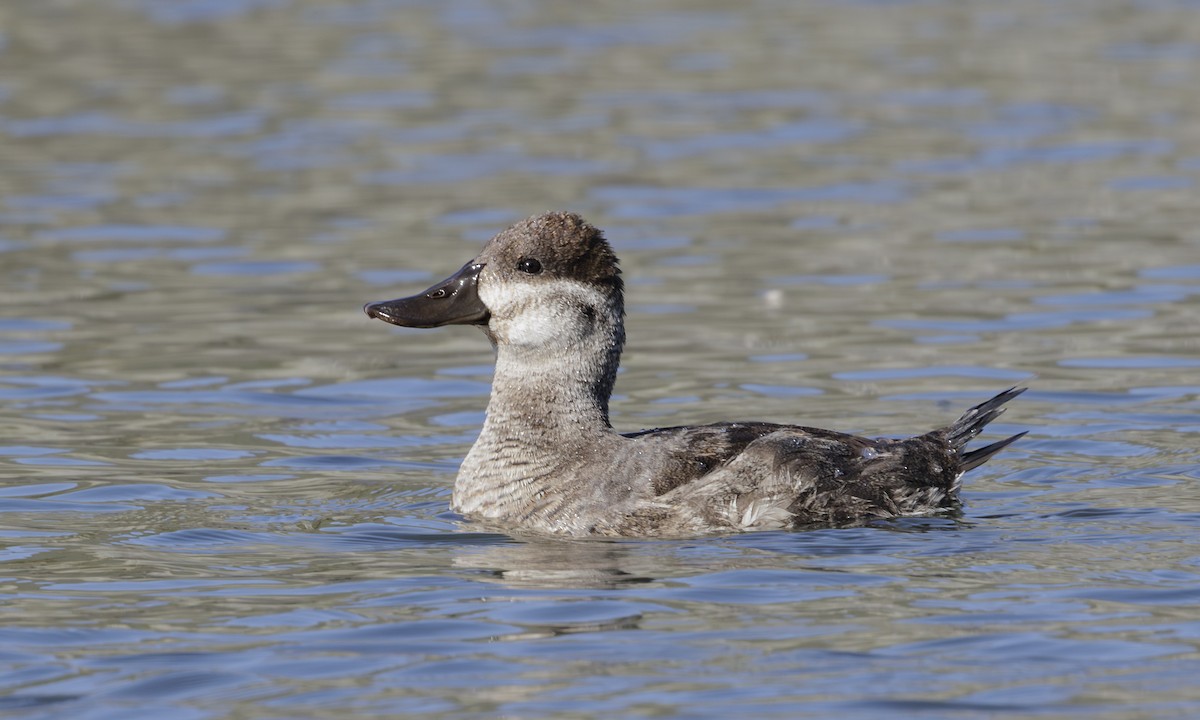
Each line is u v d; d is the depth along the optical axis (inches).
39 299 720.3
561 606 362.3
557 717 302.4
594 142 1058.1
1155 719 297.6
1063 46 1395.2
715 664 326.0
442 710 306.8
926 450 438.3
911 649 331.6
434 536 426.6
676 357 633.0
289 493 473.4
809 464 423.8
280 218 869.8
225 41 1412.4
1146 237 810.8
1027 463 490.0
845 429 538.3
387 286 735.1
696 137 1069.8
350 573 391.5
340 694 315.0
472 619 354.9
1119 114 1127.6
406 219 863.1
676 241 819.4
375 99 1193.4
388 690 316.8
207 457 514.6
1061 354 625.6
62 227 850.8
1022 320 676.1
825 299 714.2
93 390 593.9
